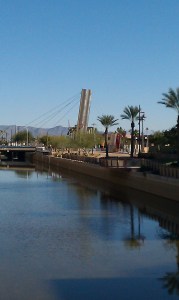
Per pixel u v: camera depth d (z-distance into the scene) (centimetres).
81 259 2202
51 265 2088
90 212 3797
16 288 1764
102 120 10800
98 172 7400
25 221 3325
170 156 6769
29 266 2072
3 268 2034
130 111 9169
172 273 1969
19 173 9000
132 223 3259
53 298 1658
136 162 5953
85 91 13700
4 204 4306
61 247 2459
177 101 6188
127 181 5866
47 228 3039
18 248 2427
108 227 3092
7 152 16950
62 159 10825
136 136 12575
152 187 4916
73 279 1880
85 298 1666
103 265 2095
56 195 5112
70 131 15800
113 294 1706
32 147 15700
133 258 2222
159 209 3962
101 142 13450
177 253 2327
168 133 8300
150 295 1700
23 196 5000
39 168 10862
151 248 2447
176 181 4209
